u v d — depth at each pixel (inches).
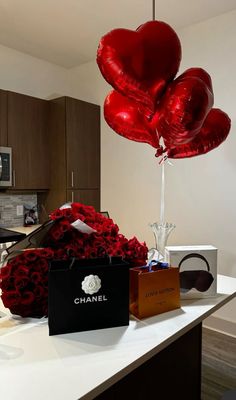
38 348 34.8
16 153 126.0
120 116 70.5
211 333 108.0
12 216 138.6
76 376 29.8
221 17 107.8
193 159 116.1
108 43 49.6
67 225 43.1
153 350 35.2
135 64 50.1
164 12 107.2
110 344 35.9
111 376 30.0
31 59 142.9
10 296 40.4
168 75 54.4
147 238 131.4
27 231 127.0
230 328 106.6
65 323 38.1
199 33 113.5
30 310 41.6
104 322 39.7
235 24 104.8
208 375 81.8
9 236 110.0
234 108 106.0
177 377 53.9
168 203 124.1
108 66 51.1
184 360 55.4
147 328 40.2
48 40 127.8
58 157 135.2
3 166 120.5
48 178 138.7
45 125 136.6
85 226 43.6
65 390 27.8
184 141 61.9
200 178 114.7
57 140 135.3
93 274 38.9
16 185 126.1
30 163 131.2
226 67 107.4
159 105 59.1
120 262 41.5
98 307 39.3
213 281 51.8
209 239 113.3
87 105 140.8
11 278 40.8
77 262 39.6
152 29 50.8
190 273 51.0
